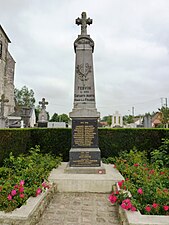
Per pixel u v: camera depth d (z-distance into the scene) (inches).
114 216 151.6
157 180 172.6
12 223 123.0
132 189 159.3
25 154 301.4
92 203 176.7
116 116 787.4
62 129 344.8
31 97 2481.5
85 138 250.5
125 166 241.4
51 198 184.9
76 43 275.9
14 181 170.9
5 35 1031.0
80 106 261.9
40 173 196.4
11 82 1075.9
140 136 338.6
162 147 281.9
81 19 287.7
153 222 116.9
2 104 741.3
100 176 216.8
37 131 346.0
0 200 138.6
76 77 268.8
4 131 244.4
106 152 338.6
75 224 138.3
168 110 1407.5
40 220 143.6
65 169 232.1
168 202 135.9
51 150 341.4
